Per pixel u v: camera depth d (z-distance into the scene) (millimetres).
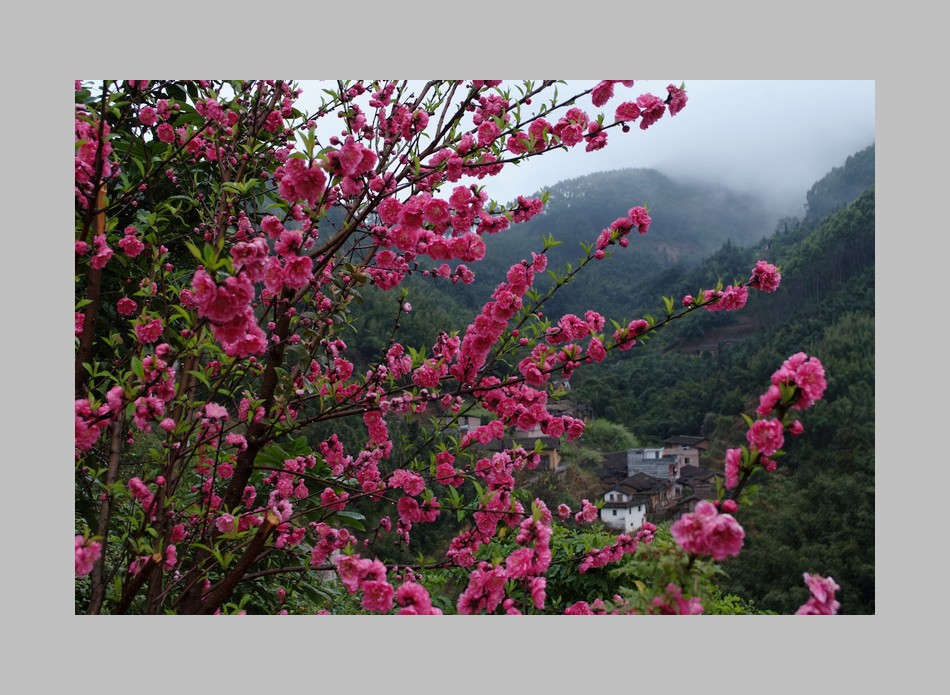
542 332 1562
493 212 1563
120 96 1428
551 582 1774
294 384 1547
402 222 1446
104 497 1408
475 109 1653
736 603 2061
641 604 1050
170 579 1465
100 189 1368
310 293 1627
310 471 1663
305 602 1887
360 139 1590
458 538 1569
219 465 1623
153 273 1482
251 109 1703
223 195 1605
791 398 1018
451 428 1727
